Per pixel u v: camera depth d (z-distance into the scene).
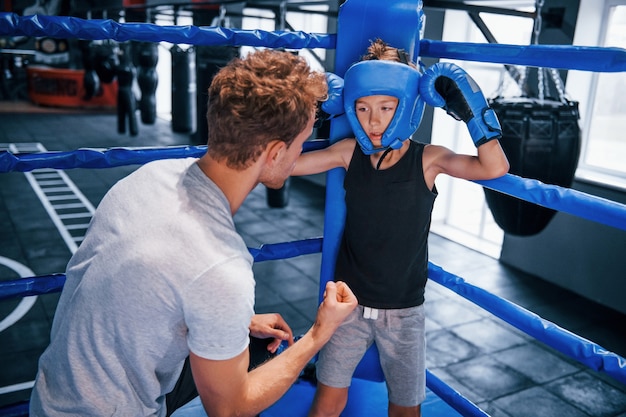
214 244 0.84
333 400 1.54
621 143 4.41
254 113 0.83
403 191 1.38
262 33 1.43
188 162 0.97
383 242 1.42
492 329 3.26
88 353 0.85
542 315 3.50
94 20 1.26
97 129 9.39
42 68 11.33
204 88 5.90
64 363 0.87
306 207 5.77
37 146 7.73
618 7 3.53
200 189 0.89
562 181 2.24
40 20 1.19
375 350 1.74
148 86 8.40
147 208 0.87
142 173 0.96
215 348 0.82
